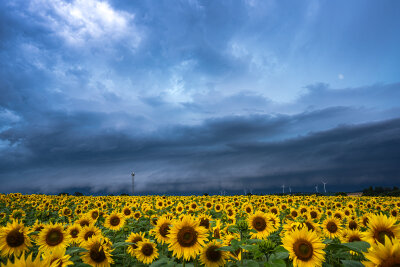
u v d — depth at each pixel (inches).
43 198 1227.9
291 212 601.9
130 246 327.9
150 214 599.2
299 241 205.8
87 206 861.8
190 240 236.5
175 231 242.8
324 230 361.4
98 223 530.0
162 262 244.4
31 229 359.3
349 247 184.2
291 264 210.1
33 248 341.4
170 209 757.9
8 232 283.7
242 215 636.1
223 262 237.3
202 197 1245.7
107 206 924.0
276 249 206.5
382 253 137.2
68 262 164.4
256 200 1051.3
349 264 179.8
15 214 637.9
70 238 315.0
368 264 139.8
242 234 282.4
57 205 981.8
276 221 356.5
